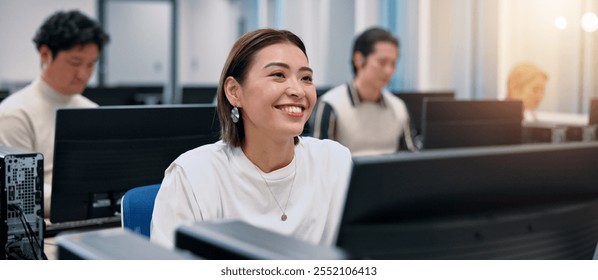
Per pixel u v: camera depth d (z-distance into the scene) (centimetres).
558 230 85
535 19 397
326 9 611
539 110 394
